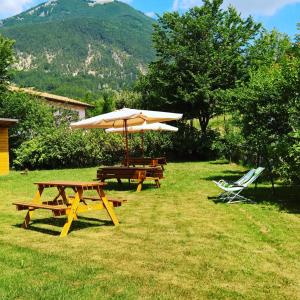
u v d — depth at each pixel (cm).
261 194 1216
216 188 1395
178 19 2981
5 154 2234
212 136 2795
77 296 459
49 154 2366
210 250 639
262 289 483
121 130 2077
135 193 1328
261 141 1197
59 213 741
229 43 2936
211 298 456
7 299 451
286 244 671
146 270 547
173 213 957
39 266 563
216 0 2986
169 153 2836
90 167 2408
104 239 715
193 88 2836
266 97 1147
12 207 1086
